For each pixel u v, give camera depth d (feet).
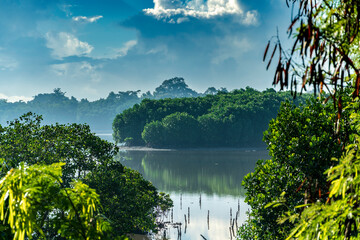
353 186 13.52
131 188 111.24
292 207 53.31
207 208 202.90
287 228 55.67
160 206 169.89
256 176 62.64
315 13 12.50
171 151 522.88
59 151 112.88
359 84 12.91
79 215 16.62
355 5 12.62
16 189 14.58
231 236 151.84
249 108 560.61
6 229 18.58
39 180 15.25
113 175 108.27
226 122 544.62
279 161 59.82
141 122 591.78
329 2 13.19
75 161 115.75
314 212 13.92
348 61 12.24
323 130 56.03
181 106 609.83
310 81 12.16
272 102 574.56
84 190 16.75
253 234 62.85
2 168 17.48
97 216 17.01
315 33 11.89
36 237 45.85
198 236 153.48
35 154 106.93
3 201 14.61
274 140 59.93
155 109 605.31
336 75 12.62
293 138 56.13
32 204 14.66
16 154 105.50
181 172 333.83
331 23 12.28
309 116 58.44
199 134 551.18
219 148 544.62
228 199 225.97
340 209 13.32
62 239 48.19
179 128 539.29
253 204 60.85
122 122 595.06
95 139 120.57
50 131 116.37
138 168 360.69
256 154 474.49
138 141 595.88
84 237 15.74
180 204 212.84
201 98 646.74
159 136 551.59
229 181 286.46
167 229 162.20
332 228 13.24
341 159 14.25
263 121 561.84
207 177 305.32
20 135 110.93
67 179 111.45
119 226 99.76
